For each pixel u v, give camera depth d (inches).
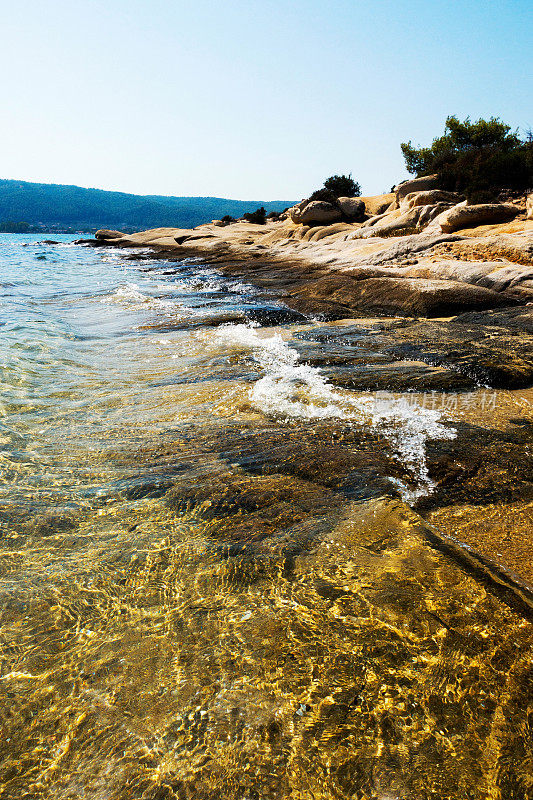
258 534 107.4
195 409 189.5
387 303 401.1
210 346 297.7
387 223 853.2
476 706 67.0
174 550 102.7
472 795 56.4
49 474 137.2
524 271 383.9
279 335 319.3
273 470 137.5
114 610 86.3
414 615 83.0
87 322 400.5
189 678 72.0
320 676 71.7
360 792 56.7
